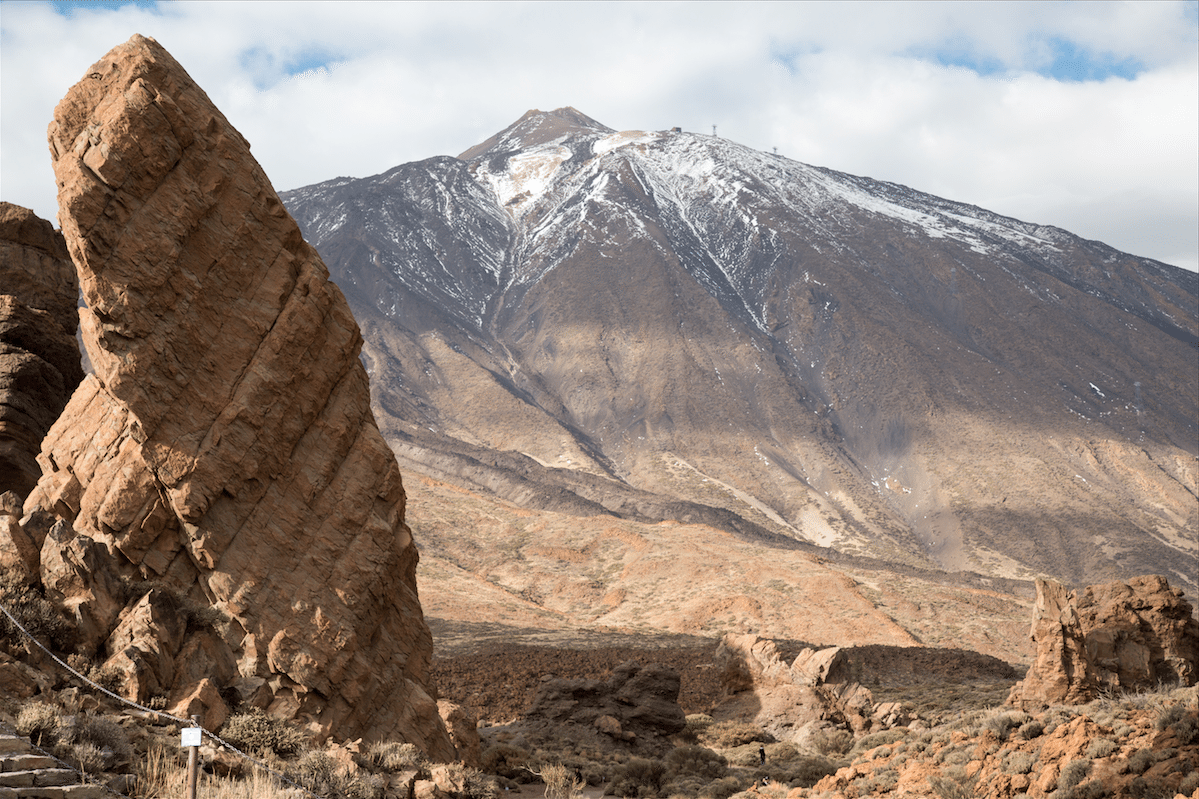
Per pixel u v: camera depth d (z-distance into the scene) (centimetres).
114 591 1817
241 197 2108
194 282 2019
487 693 5700
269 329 2109
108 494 1997
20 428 2573
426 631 2386
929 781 2409
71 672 1631
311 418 2159
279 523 2070
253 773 1581
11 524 1788
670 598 13225
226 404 2034
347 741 1956
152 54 2047
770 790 2752
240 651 1938
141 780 1368
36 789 1217
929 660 7931
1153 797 1925
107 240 1936
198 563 1986
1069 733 2286
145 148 1970
